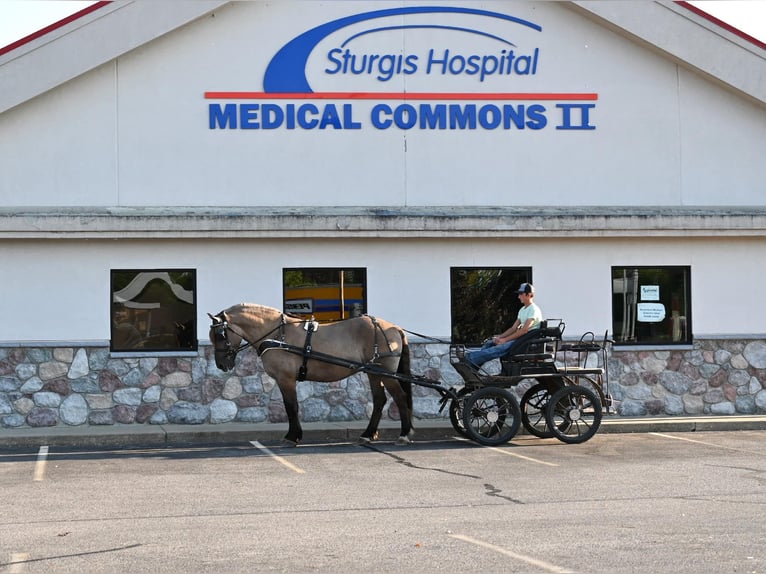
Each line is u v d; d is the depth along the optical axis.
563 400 15.87
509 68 19.08
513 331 15.87
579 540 8.77
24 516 10.16
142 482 12.27
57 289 17.47
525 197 19.06
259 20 18.41
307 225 17.70
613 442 15.95
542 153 19.14
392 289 18.33
